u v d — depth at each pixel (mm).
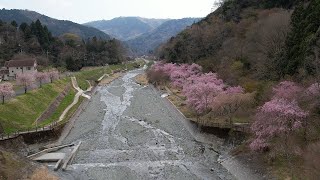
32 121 54531
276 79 54281
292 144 36844
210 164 40906
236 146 44594
